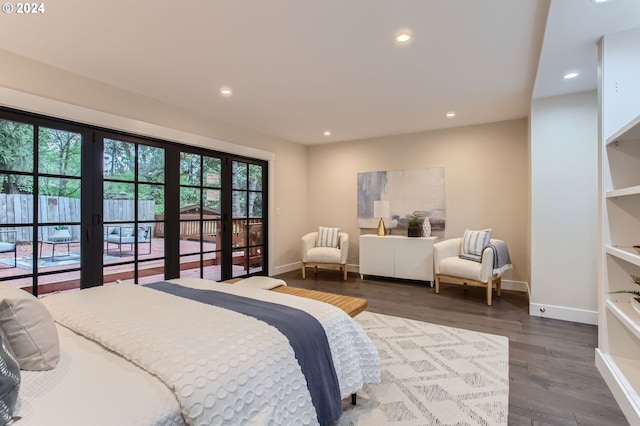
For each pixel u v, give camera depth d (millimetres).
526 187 4379
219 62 2773
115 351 1217
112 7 2010
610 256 2148
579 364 2316
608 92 2117
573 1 1783
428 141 5074
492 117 4355
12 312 1083
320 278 5258
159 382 1025
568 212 3217
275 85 3273
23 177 2770
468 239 4266
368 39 2396
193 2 1965
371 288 4582
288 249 5816
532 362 2346
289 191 5832
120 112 3334
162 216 3846
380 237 5020
